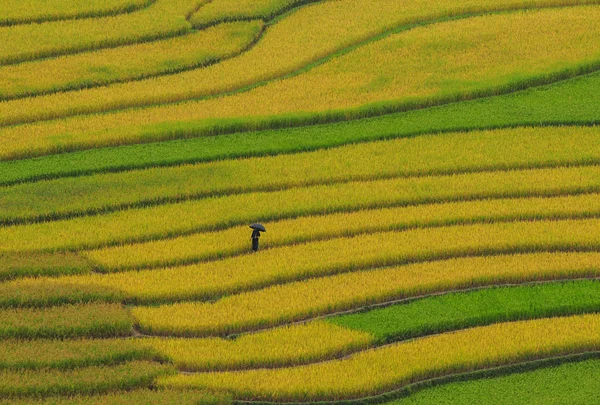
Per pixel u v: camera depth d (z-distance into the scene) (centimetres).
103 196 11581
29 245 10612
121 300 9825
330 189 11944
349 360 9088
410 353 9188
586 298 10038
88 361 8800
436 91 14138
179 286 10038
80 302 9719
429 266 10519
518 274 10369
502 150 12812
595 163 12669
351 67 14900
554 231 11131
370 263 10562
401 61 15050
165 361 9006
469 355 9156
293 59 15012
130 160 12325
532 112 13712
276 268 10369
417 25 16338
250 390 8612
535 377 9069
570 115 13612
